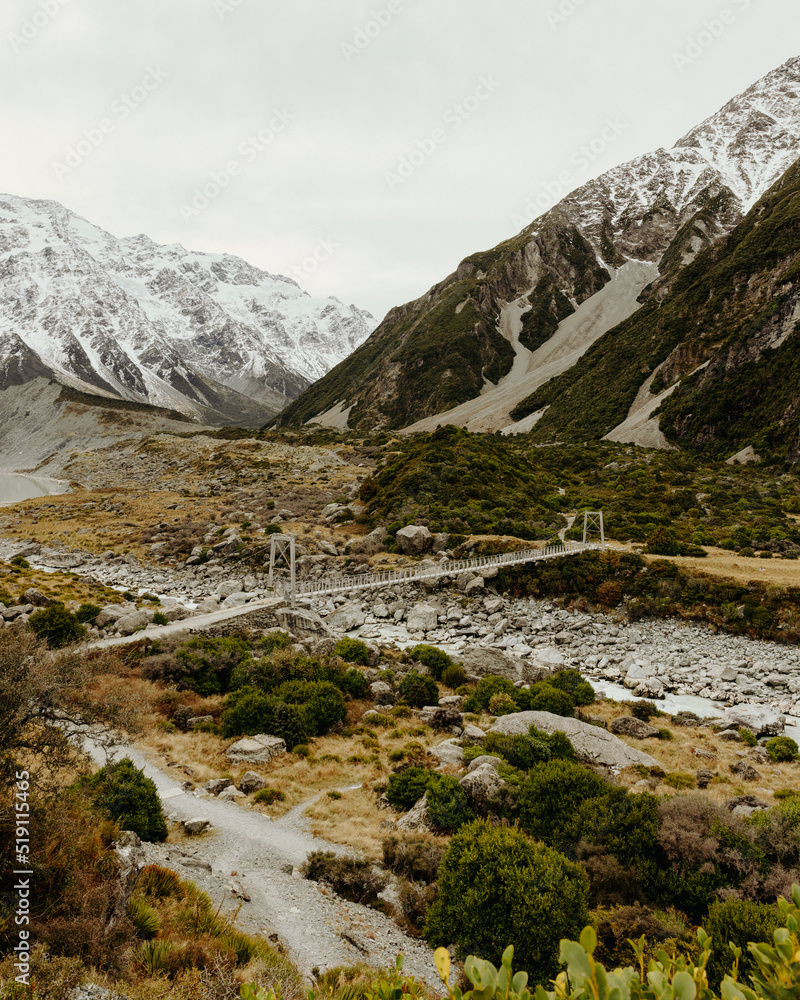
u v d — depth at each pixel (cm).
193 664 3203
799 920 333
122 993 917
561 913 1363
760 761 2814
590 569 5681
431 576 5475
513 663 3916
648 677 4072
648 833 1642
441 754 2556
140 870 1205
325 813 2083
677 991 316
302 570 6166
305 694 2945
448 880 1494
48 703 1188
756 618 4806
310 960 1286
